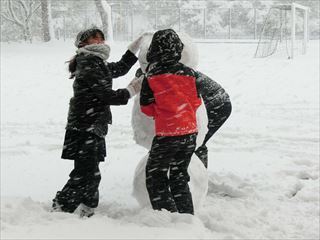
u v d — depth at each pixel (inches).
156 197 172.9
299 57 849.5
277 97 512.1
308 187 233.9
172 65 170.7
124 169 270.5
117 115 423.8
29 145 330.6
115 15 1681.8
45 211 174.2
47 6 1358.3
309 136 346.3
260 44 1040.2
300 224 187.2
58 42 1226.0
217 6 1891.0
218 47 1023.0
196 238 148.9
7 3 1537.9
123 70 200.5
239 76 661.9
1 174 263.6
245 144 326.6
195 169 191.9
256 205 209.5
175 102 168.4
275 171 262.1
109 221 162.4
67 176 259.9
